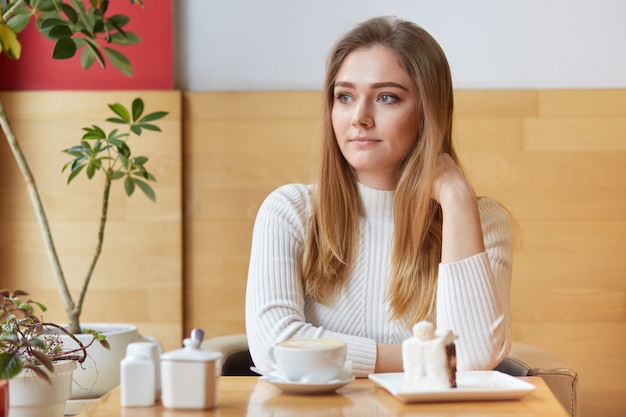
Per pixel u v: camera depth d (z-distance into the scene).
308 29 2.56
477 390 1.07
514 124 2.50
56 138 2.50
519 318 2.50
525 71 2.55
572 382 1.66
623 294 2.49
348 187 1.68
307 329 1.48
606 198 2.49
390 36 1.62
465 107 2.50
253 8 2.56
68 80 2.53
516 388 1.09
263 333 1.51
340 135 1.62
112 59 2.01
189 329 2.53
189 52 2.56
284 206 1.69
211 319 2.53
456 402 1.08
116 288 2.50
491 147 2.51
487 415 1.00
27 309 1.58
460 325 1.40
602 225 2.49
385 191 1.67
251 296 1.58
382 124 1.60
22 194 2.50
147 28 2.53
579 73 2.54
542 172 2.50
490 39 2.55
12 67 2.53
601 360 2.48
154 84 2.54
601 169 2.50
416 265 1.62
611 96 2.50
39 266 2.50
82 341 1.86
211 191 2.53
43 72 2.53
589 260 2.49
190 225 2.53
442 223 1.67
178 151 2.50
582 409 2.47
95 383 1.87
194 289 2.53
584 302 2.49
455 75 2.54
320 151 1.69
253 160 2.52
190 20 2.56
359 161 1.61
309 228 1.66
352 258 1.65
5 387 1.07
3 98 2.50
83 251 2.50
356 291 1.65
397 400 1.10
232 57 2.56
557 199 2.50
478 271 1.43
